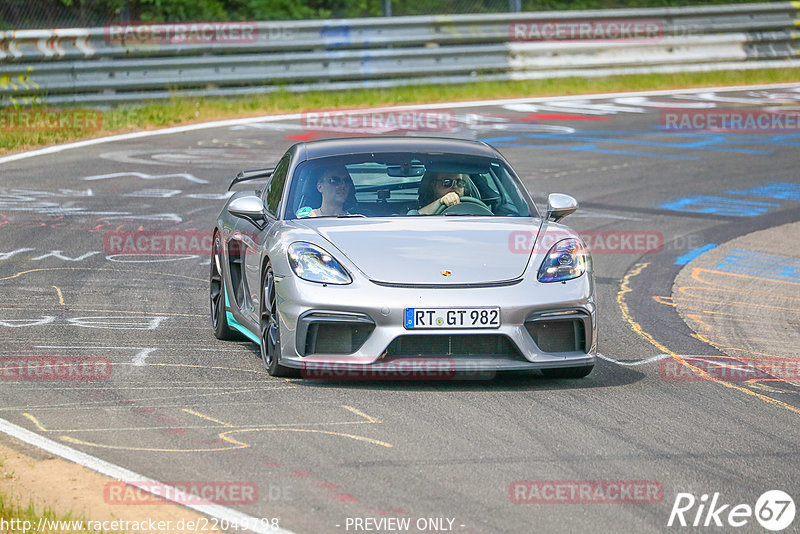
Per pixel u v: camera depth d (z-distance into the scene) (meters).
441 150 27.41
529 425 19.94
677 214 48.31
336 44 78.19
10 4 86.31
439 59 81.44
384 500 15.81
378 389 22.31
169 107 70.31
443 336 22.00
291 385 22.55
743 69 92.44
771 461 18.20
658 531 14.95
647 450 18.62
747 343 28.55
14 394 21.53
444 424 19.83
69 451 17.86
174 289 33.34
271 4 97.12
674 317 31.64
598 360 26.06
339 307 21.94
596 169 57.59
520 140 64.94
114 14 88.44
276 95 75.50
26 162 55.44
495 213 25.62
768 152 63.88
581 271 23.28
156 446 18.22
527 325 22.36
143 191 49.19
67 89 69.19
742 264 39.69
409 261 22.72
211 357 25.30
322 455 17.88
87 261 36.69
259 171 32.28
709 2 108.62
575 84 85.56
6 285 32.88
